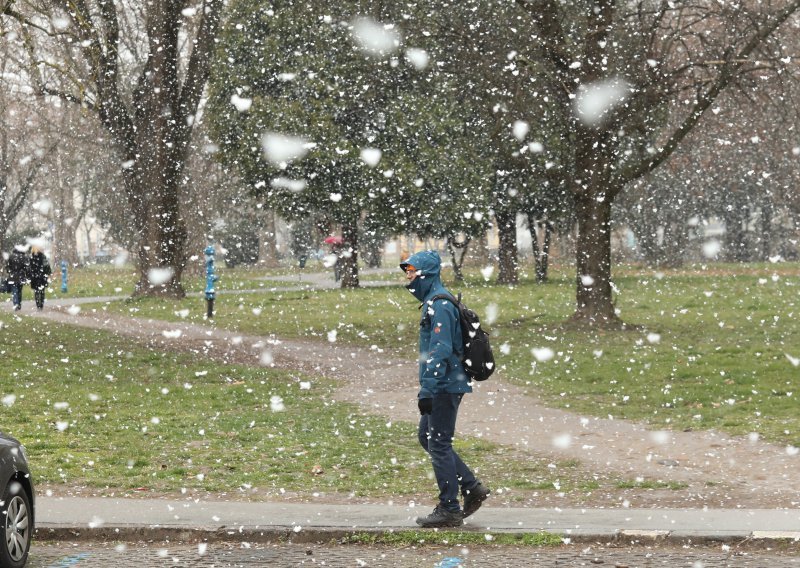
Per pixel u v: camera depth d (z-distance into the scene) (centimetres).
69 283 7100
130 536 1082
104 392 2345
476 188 5131
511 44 3394
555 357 2892
